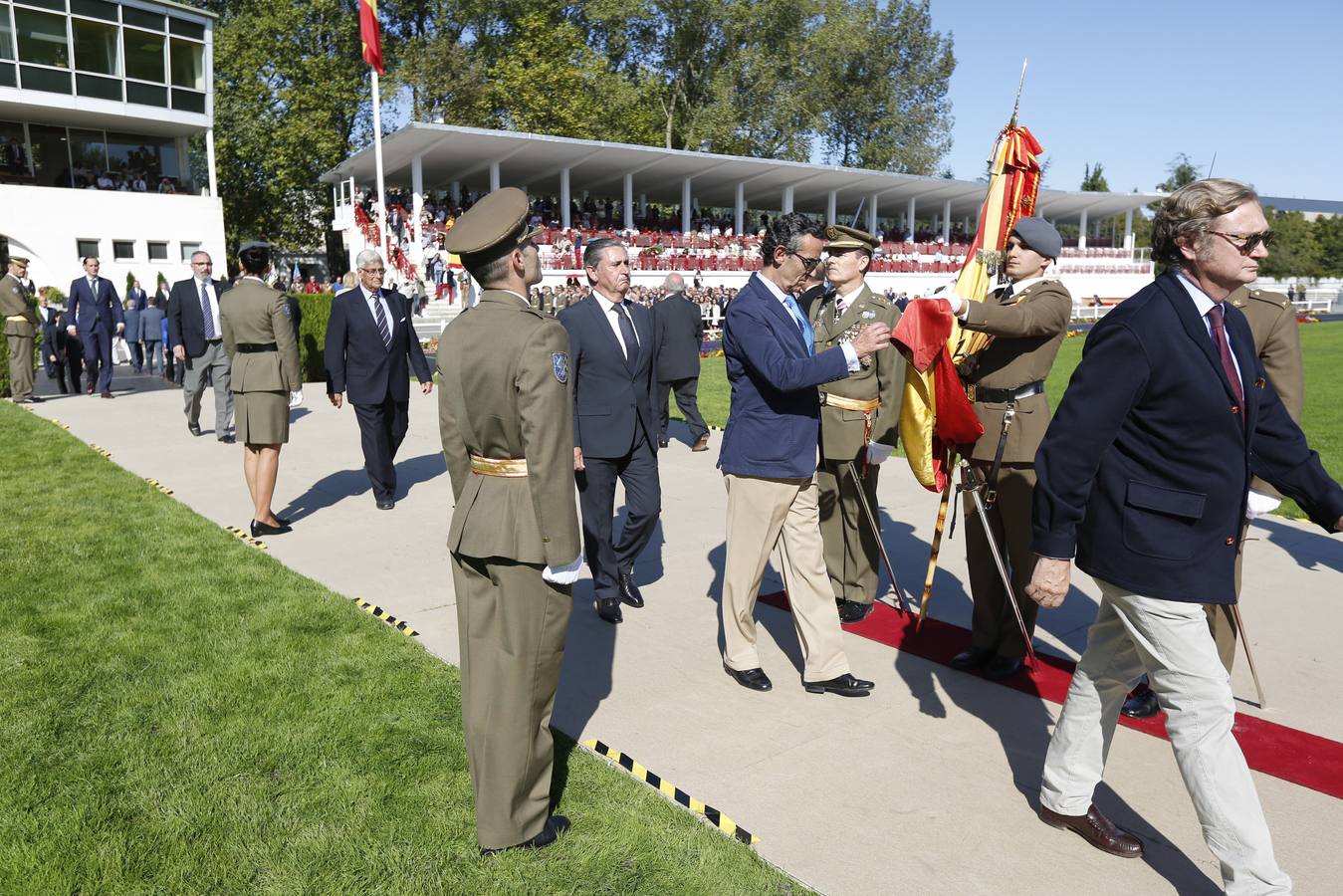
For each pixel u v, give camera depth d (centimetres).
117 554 576
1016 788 317
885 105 5197
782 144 4906
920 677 411
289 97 3647
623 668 421
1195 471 241
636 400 483
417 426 1125
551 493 254
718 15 4356
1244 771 241
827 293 486
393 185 3550
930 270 4047
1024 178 432
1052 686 400
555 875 266
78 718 357
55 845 276
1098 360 246
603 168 3291
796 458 379
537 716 275
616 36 4581
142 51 2623
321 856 274
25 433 1025
